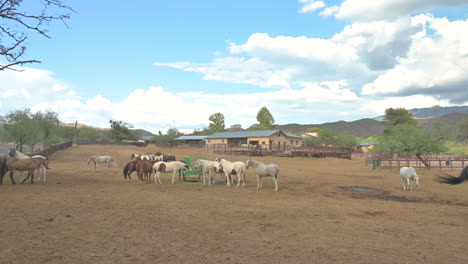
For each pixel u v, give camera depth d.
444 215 10.27
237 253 5.99
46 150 36.16
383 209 11.22
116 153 47.91
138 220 8.56
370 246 6.61
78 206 10.33
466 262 5.67
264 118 93.12
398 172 29.38
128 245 6.34
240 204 11.54
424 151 30.48
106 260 5.44
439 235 7.63
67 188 14.82
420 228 8.35
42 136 44.03
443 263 5.60
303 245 6.61
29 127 40.44
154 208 10.40
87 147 55.56
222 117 104.06
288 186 17.95
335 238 7.22
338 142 93.44
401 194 15.59
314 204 11.98
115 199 12.02
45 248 5.97
